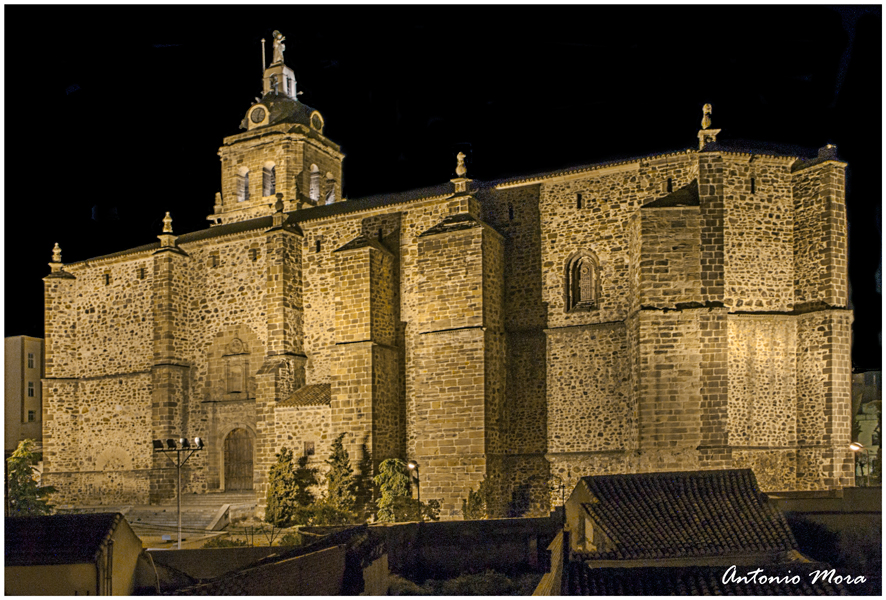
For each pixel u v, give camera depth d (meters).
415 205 36.94
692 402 29.55
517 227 35.62
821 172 31.08
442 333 33.66
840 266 30.70
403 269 37.06
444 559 26.72
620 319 32.94
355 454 34.31
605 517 21.61
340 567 22.02
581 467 32.72
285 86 50.34
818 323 30.55
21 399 51.22
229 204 48.41
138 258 43.66
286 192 46.38
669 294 30.19
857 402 42.72
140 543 20.45
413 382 36.22
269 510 34.88
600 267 33.66
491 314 33.97
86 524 19.33
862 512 22.67
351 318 35.31
